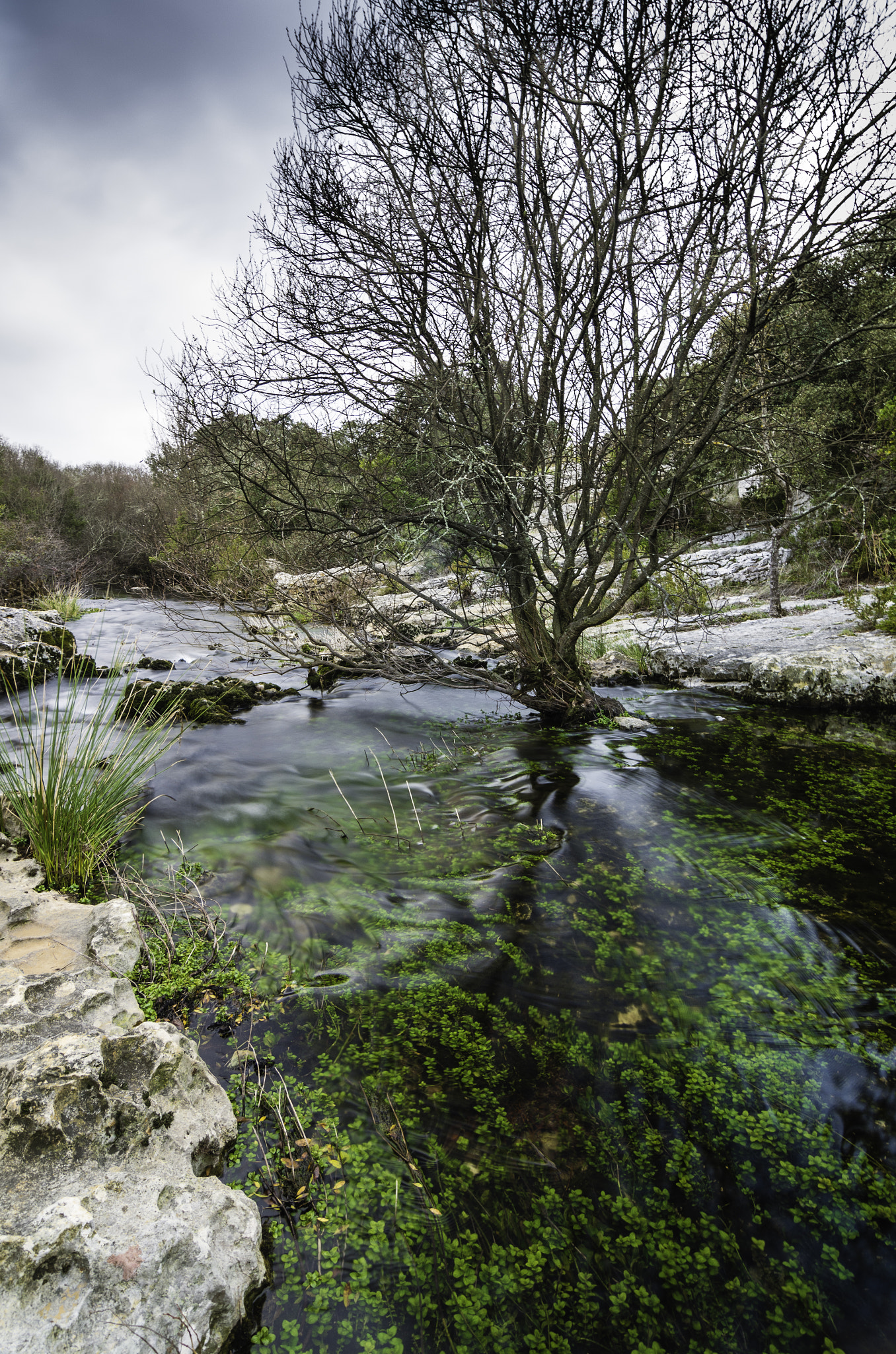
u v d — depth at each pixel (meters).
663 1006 2.67
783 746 5.71
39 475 23.34
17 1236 1.45
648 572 5.72
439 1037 2.53
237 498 6.59
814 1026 2.55
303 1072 2.36
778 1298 1.67
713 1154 2.05
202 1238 1.58
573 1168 2.01
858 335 5.13
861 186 4.34
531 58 4.83
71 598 12.70
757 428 5.74
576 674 6.55
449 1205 1.90
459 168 5.19
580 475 6.27
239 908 3.39
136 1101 1.85
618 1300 1.67
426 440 5.68
